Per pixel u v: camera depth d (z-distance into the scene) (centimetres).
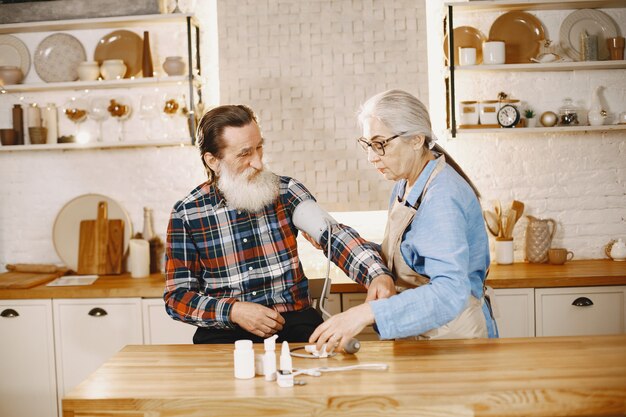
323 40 362
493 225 352
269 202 220
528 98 358
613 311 307
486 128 338
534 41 351
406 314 172
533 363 161
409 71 361
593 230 362
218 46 364
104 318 320
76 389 153
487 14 355
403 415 142
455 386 146
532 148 360
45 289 321
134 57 364
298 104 363
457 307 174
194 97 358
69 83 351
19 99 371
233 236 223
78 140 367
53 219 374
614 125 336
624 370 153
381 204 363
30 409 326
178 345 195
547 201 361
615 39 340
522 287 306
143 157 370
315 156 364
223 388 151
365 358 171
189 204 224
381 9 360
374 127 197
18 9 359
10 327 324
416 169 205
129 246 362
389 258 212
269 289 223
